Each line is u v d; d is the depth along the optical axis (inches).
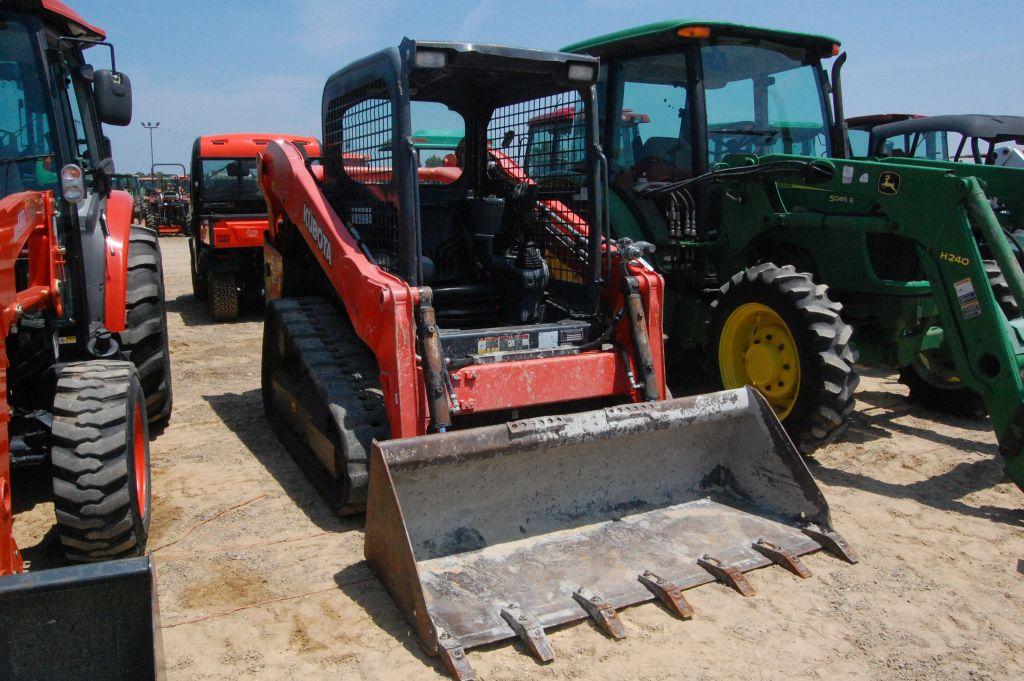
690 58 215.0
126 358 181.6
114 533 123.0
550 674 108.0
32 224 130.0
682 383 234.7
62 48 177.3
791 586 132.6
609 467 150.2
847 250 199.6
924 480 183.9
